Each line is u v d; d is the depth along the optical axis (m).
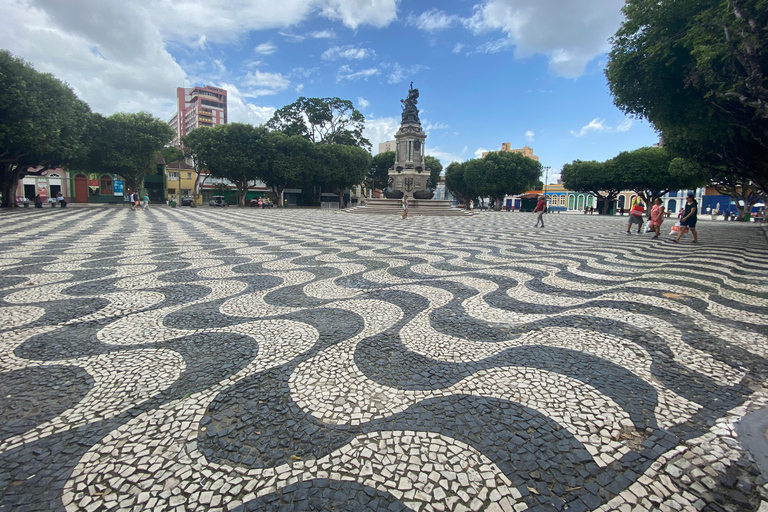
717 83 8.22
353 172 39.41
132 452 1.75
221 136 32.75
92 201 38.81
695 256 7.67
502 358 2.76
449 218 23.06
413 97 28.42
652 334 3.24
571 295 4.49
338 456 1.76
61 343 2.90
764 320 3.62
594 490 1.60
